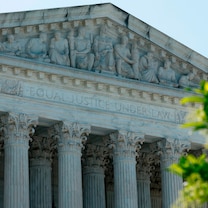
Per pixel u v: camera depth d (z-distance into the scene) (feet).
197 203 103.19
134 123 286.46
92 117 275.39
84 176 303.48
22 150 255.29
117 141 281.74
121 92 284.20
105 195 335.06
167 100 298.35
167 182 293.02
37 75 263.70
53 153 300.20
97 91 279.08
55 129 269.03
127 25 289.53
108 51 284.82
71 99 271.69
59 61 270.46
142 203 315.37
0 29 259.39
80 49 278.26
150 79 295.28
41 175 286.87
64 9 272.10
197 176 99.81
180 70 309.42
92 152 302.25
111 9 284.61
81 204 265.34
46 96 265.54
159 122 294.46
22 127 256.52
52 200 318.24
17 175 252.01
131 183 280.10
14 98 257.96
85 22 279.90
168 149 295.28
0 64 254.27
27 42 266.77
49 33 273.54
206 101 99.76
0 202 299.17
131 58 291.99
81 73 271.49
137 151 288.71
